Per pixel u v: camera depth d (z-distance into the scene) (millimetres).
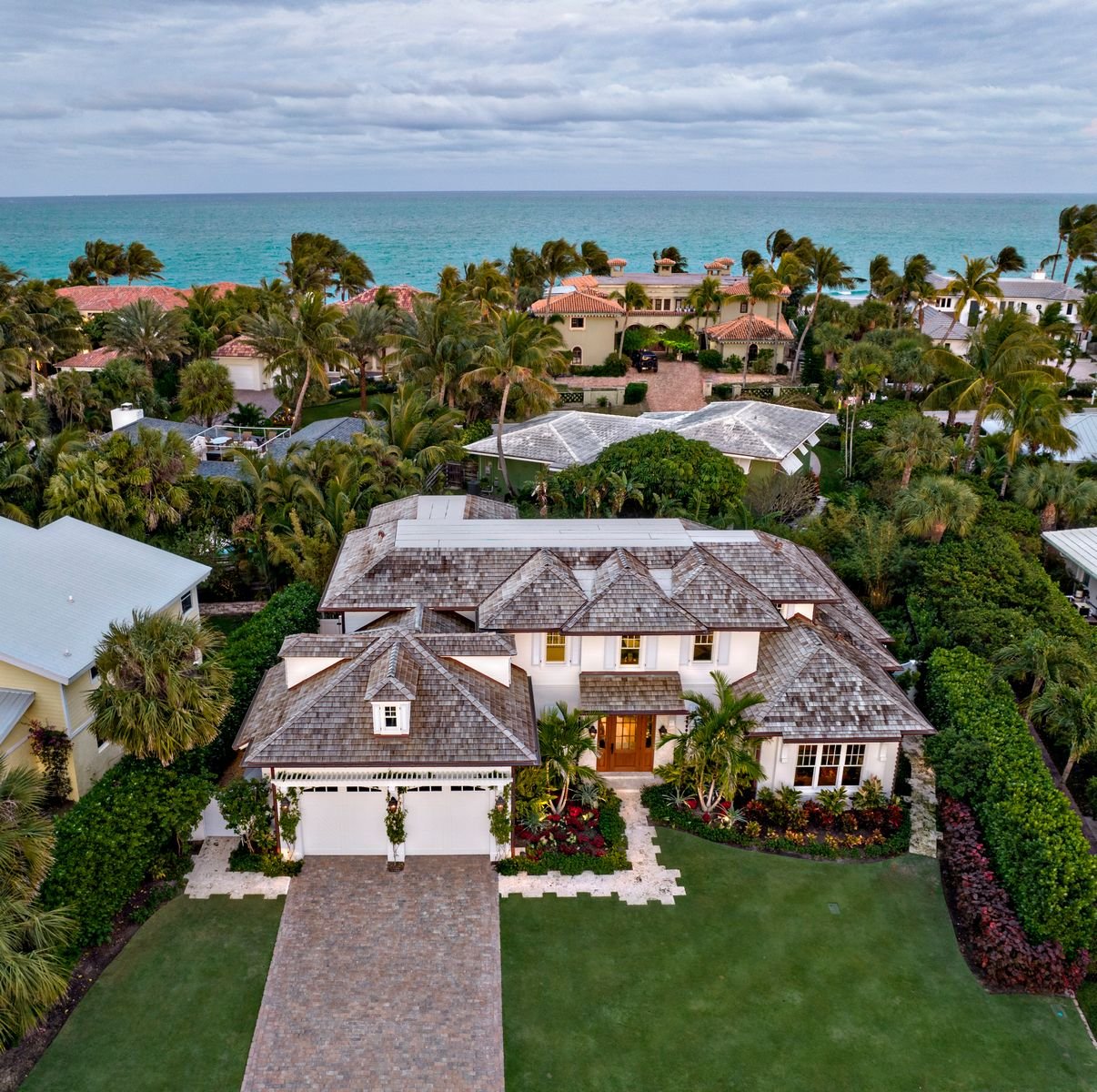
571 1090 19141
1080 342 100188
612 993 21656
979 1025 21094
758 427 54719
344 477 43906
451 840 25766
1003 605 37094
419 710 24891
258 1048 19828
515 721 25594
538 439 54750
